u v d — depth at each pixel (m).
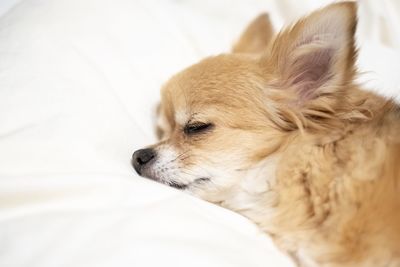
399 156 0.32
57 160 0.31
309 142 0.34
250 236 0.32
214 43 0.51
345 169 0.33
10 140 0.31
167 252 0.28
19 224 0.28
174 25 0.49
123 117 0.37
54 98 0.34
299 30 0.35
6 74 0.35
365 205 0.32
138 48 0.43
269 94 0.36
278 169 0.35
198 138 0.36
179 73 0.40
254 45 0.46
